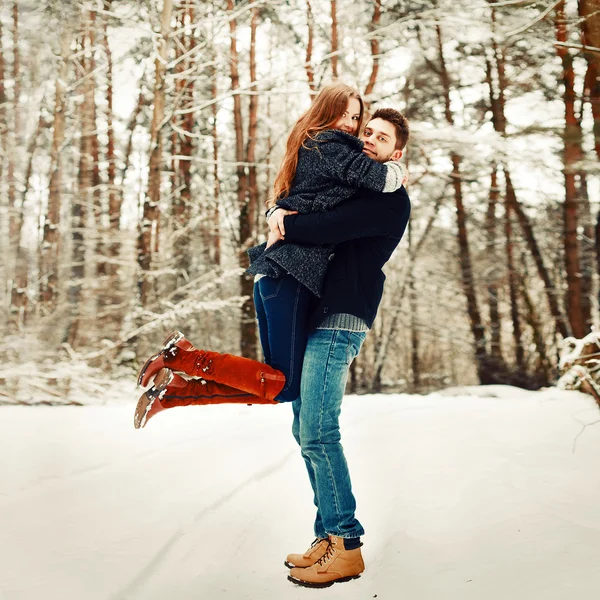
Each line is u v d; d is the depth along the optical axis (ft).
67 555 7.34
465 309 54.85
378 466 11.09
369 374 63.82
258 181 50.78
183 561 7.34
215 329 53.36
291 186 7.35
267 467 11.45
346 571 6.60
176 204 45.39
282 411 18.71
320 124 7.44
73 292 38.55
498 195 46.80
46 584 6.51
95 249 39.34
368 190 6.90
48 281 40.65
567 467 10.46
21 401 28.66
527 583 5.93
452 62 41.55
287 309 6.94
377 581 6.45
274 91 35.60
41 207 45.78
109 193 44.39
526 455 11.32
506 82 37.99
